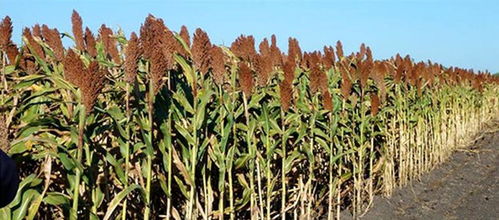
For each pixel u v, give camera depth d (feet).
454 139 47.83
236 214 21.39
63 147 13.07
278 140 21.22
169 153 16.62
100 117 16.01
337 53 32.27
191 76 16.89
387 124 33.91
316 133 24.22
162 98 16.56
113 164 14.99
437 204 31.55
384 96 31.58
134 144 16.30
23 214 12.28
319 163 26.50
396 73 33.91
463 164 43.09
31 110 14.79
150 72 15.47
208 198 18.58
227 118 18.84
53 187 15.66
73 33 20.06
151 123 15.75
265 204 22.35
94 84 13.37
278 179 23.54
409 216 28.89
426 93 39.52
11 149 12.85
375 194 32.45
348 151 25.63
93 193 14.69
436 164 41.29
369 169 31.35
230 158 19.08
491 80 67.97
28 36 17.42
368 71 28.19
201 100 17.25
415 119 36.06
